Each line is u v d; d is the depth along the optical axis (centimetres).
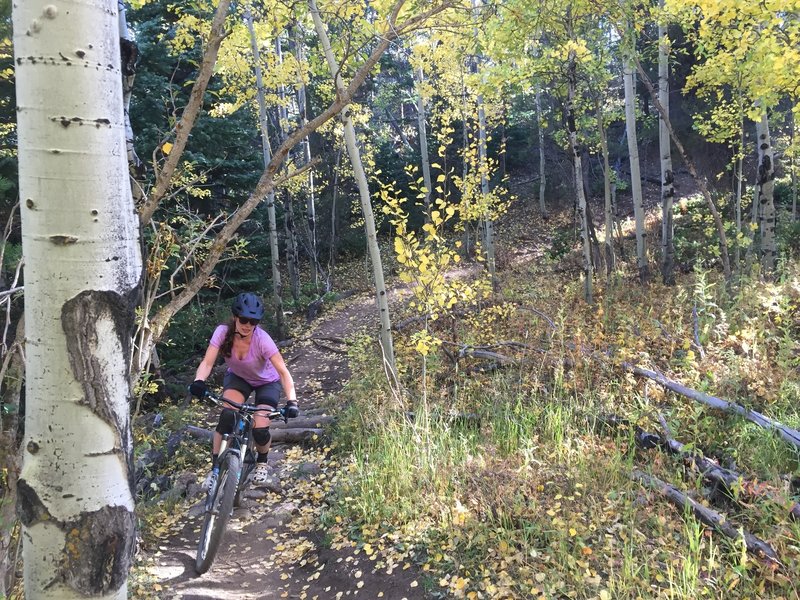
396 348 843
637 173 1230
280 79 1254
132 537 170
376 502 438
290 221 1767
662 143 1155
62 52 149
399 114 3291
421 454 475
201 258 476
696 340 608
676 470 414
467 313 1010
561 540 336
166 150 225
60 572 159
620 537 346
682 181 2483
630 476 402
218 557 422
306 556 412
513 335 827
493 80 1006
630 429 468
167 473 616
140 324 222
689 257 1515
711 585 291
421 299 626
